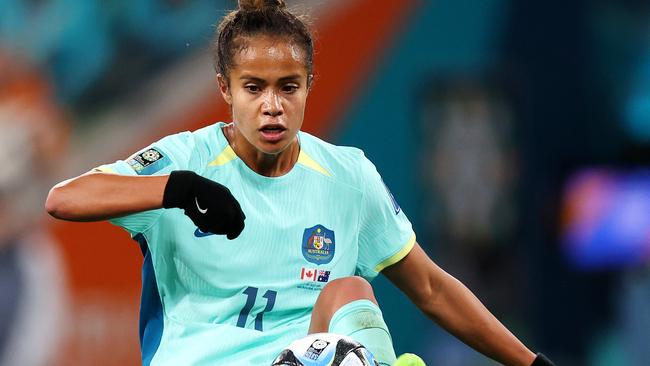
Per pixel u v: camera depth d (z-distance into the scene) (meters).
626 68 39.59
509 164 38.34
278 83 12.62
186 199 11.61
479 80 37.94
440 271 14.45
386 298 36.28
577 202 38.91
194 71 34.12
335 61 35.84
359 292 12.43
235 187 13.41
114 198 11.70
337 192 13.80
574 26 38.88
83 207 11.70
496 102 38.12
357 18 36.03
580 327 38.53
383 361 11.88
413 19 36.91
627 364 38.12
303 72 12.75
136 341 33.22
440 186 37.41
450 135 37.59
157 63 34.00
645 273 38.53
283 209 13.48
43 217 32.84
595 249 38.75
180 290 13.33
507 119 38.22
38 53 33.22
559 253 38.81
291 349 11.34
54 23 33.38
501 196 38.19
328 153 14.06
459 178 37.62
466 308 14.35
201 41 34.25
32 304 32.47
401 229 14.23
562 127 38.78
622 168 39.53
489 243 38.06
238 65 12.66
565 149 38.78
